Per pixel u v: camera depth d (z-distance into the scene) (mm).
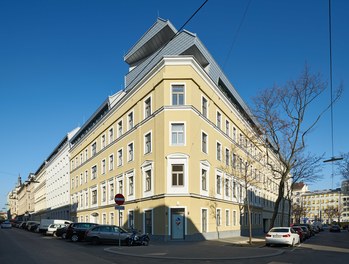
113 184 42719
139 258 17484
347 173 50250
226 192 39562
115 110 43375
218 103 38438
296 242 28812
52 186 84125
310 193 162375
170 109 31250
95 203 49719
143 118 35406
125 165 38969
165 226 29812
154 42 40844
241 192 43906
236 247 24594
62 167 73688
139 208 34500
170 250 21312
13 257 17188
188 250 21500
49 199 87188
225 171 39188
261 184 57469
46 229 43906
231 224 40500
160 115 31844
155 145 32375
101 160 47812
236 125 45094
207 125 34969
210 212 34406
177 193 30141
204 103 35344
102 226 26219
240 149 45000
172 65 31844
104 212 45406
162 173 30812
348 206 148375
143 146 34812
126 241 25734
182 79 31703
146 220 33188
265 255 19375
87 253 19578
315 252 22125
